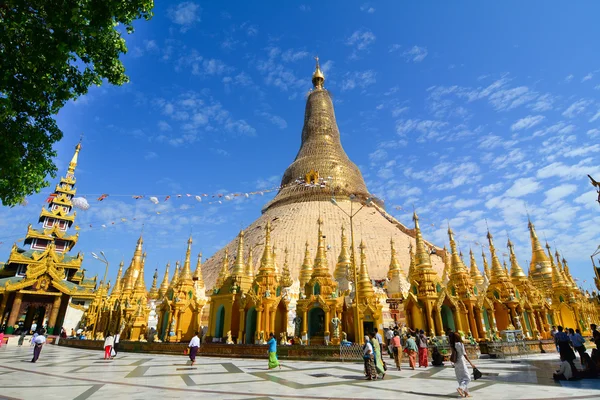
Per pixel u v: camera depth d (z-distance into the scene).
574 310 52.97
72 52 15.04
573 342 19.80
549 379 18.47
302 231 65.44
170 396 14.28
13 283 61.19
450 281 38.75
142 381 18.38
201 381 18.41
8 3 13.49
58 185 82.19
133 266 61.03
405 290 44.88
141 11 16.39
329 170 82.81
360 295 37.91
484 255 55.72
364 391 15.49
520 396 14.05
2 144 14.68
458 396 14.21
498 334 37.69
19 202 17.06
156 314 50.31
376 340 20.31
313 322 37.56
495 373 21.03
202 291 50.41
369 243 62.22
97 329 58.56
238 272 42.28
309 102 101.19
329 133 94.38
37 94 15.03
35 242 73.94
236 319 40.19
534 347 35.34
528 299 44.50
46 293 61.81
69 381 18.28
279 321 39.28
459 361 14.52
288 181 86.81
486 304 38.12
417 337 26.20
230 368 24.42
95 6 15.04
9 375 20.25
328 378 19.53
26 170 16.45
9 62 14.09
